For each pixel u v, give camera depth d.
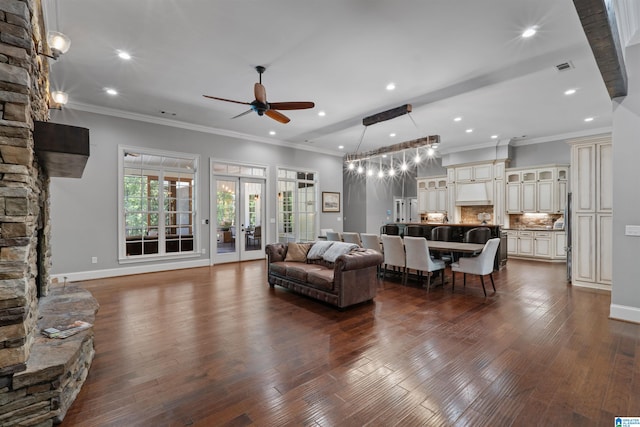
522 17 2.84
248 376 2.19
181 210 6.32
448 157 9.14
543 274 5.79
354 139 7.70
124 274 5.55
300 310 3.68
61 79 4.18
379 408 1.84
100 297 4.16
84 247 5.15
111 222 5.39
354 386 2.07
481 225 6.23
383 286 4.92
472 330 3.04
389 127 6.61
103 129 5.32
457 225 6.50
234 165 7.02
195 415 1.78
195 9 2.72
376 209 10.87
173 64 3.75
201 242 6.50
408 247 4.74
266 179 7.55
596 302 3.96
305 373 2.23
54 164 2.39
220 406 1.86
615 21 2.45
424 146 5.49
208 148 6.58
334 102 5.01
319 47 3.37
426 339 2.83
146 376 2.19
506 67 3.83
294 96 4.76
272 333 2.96
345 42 3.26
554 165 7.29
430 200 9.81
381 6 2.68
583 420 1.72
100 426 1.68
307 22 2.92
